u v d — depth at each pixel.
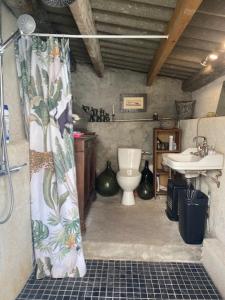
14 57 1.95
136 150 3.93
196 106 3.84
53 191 1.98
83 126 3.85
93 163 3.62
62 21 2.52
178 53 2.79
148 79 3.84
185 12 1.55
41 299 1.75
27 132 2.01
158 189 3.81
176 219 2.86
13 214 1.72
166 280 1.98
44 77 1.91
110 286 1.90
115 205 3.45
